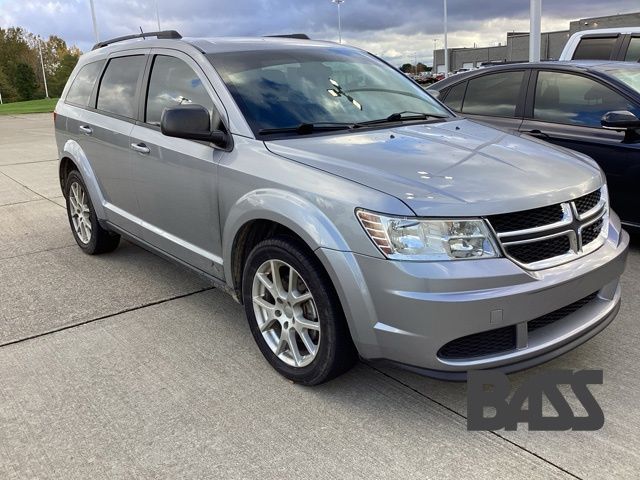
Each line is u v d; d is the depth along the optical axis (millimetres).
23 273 5148
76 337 3889
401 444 2732
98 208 5035
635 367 3297
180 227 4023
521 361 2754
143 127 4289
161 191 4105
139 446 2770
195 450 2732
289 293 3146
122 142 4469
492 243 2652
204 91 3785
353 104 3898
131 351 3676
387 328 2703
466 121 4121
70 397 3186
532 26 12477
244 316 4152
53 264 5363
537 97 5676
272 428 2877
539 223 2783
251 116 3521
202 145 3666
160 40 4398
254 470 2592
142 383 3301
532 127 5578
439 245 2617
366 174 2885
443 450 2682
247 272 3365
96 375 3402
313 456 2668
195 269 4004
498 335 2738
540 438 2736
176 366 3479
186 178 3797
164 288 4707
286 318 3221
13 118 29875
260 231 3461
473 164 3047
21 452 2750
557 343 2826
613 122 4812
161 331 3941
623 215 5074
